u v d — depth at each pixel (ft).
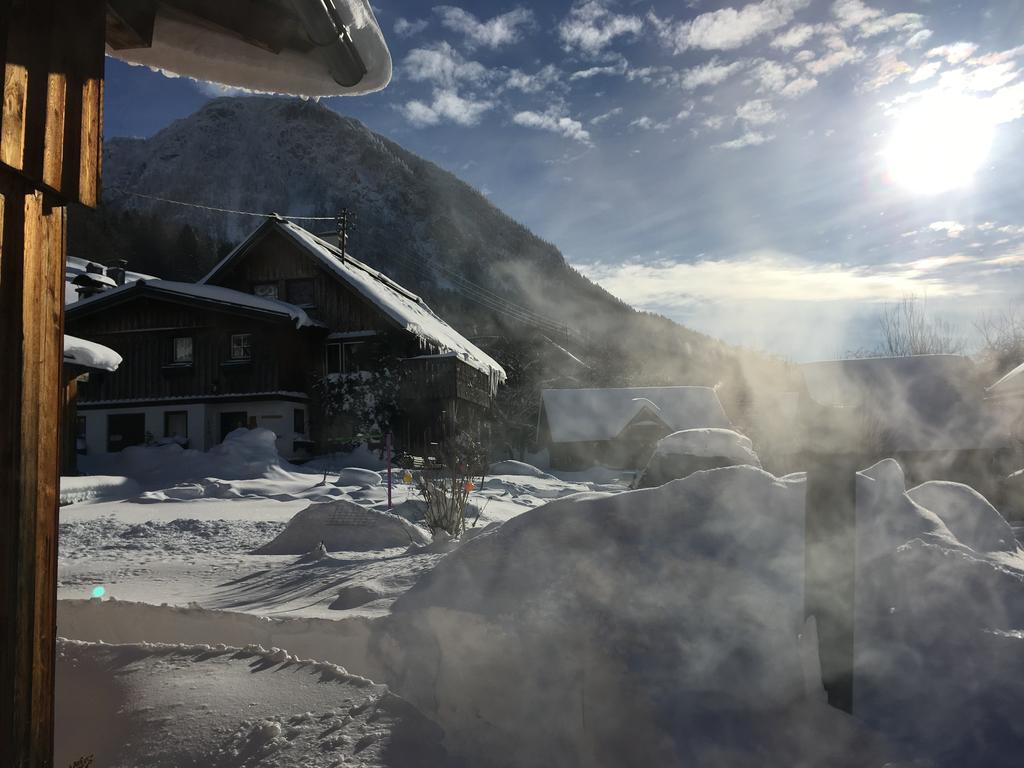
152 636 15.28
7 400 8.43
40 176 8.89
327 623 13.21
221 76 14.51
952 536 13.34
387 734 9.61
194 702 10.96
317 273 104.83
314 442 99.25
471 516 40.55
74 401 67.92
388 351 101.50
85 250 299.99
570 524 13.98
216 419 97.09
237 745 9.70
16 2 8.54
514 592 12.69
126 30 11.89
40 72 8.96
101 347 67.00
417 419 99.60
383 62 13.78
